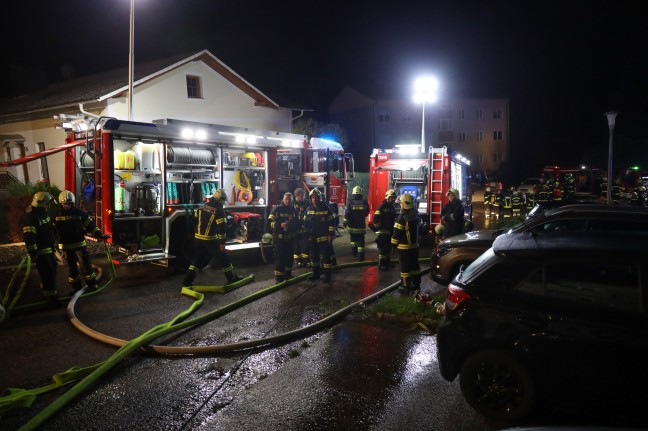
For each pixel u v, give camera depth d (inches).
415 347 212.5
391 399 164.7
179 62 735.1
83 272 303.4
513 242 157.4
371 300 280.1
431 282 338.3
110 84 708.0
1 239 434.9
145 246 347.9
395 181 573.6
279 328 237.9
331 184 587.8
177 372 188.5
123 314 261.3
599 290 137.0
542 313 140.4
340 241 539.8
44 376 185.5
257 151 424.5
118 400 165.8
